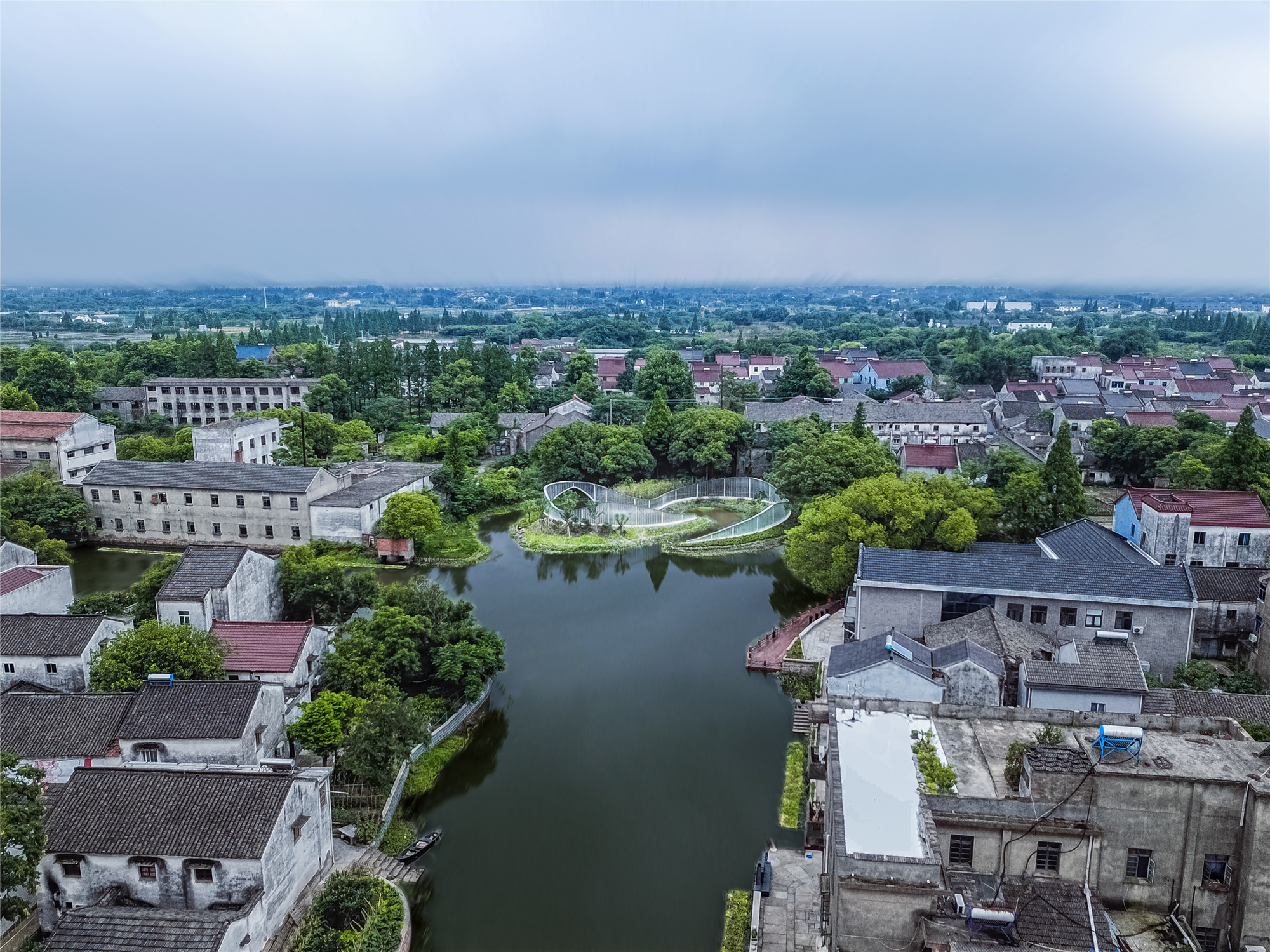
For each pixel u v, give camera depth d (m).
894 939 28.61
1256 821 30.41
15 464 101.19
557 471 121.00
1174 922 31.62
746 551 96.94
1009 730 39.69
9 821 32.41
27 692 49.56
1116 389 180.00
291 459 123.44
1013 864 32.12
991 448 121.94
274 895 36.47
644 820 48.38
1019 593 58.03
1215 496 68.12
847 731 39.22
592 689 63.88
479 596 82.94
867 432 111.81
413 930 39.50
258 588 63.91
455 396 166.75
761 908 39.91
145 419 145.50
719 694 63.25
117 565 90.31
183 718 44.34
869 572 60.28
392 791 47.62
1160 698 46.19
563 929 40.06
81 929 32.06
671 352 172.75
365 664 54.22
